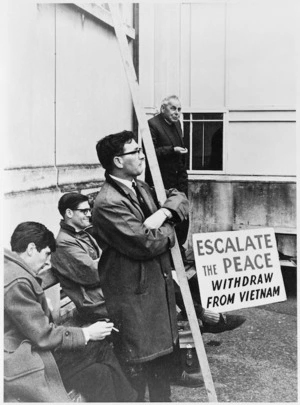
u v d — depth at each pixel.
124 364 2.79
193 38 5.01
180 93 5.07
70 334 2.61
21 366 2.51
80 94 4.07
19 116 3.24
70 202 3.14
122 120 4.90
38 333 2.55
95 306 3.07
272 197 4.86
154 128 3.89
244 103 4.97
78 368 2.66
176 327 2.71
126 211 2.53
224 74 4.99
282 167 4.91
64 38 3.80
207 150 5.07
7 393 2.50
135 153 2.61
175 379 3.11
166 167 3.88
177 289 3.35
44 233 2.81
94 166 4.24
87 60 4.18
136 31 5.00
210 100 5.04
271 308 4.50
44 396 2.51
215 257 3.53
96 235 2.63
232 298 3.54
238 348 3.67
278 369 3.32
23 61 3.28
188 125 5.09
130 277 2.58
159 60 5.01
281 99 4.90
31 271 2.65
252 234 3.66
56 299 3.37
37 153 3.45
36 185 3.37
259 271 3.66
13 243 2.77
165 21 5.00
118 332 2.62
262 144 4.95
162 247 2.56
